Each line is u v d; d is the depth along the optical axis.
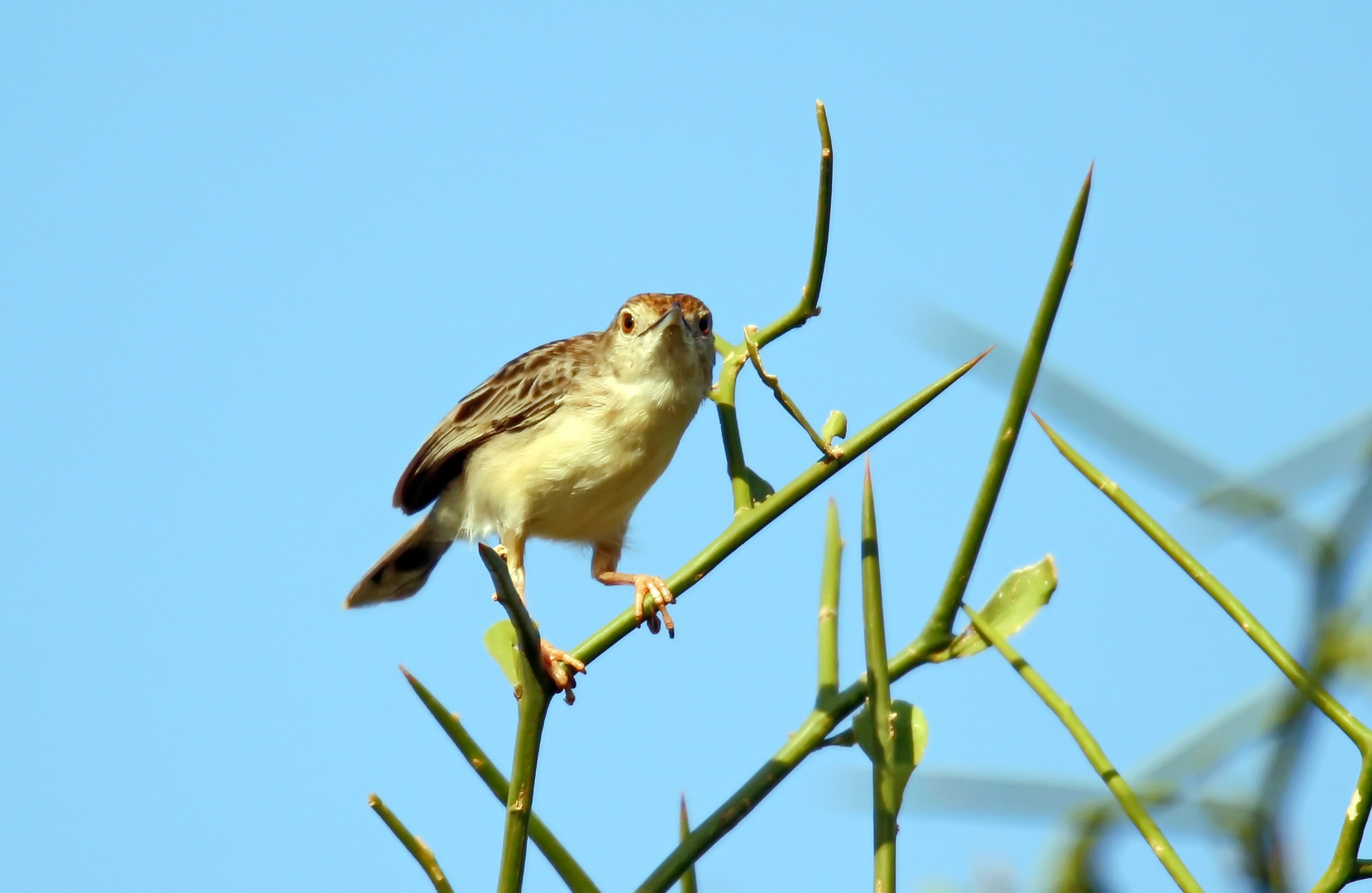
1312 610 3.35
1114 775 3.58
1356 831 4.35
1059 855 3.52
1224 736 3.52
